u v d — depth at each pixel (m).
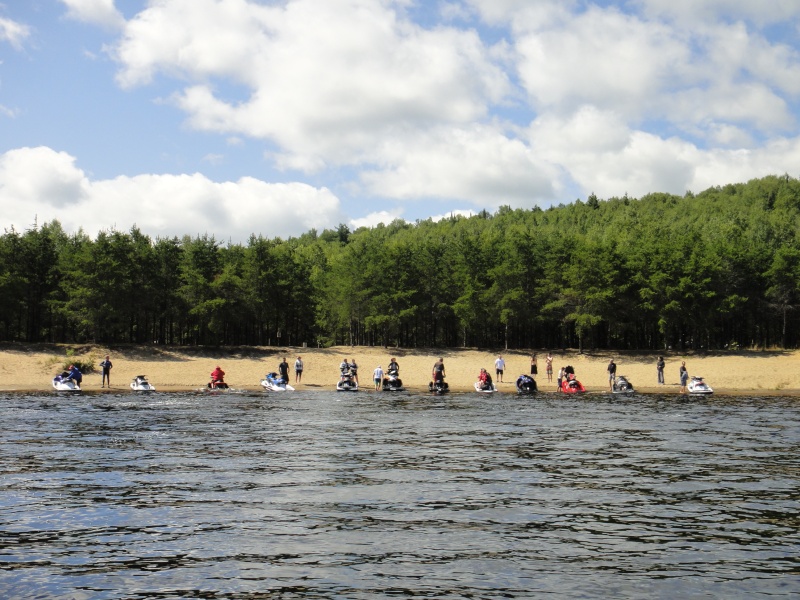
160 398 44.41
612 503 14.86
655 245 88.56
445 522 13.25
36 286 79.69
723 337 97.38
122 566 10.66
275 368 68.31
